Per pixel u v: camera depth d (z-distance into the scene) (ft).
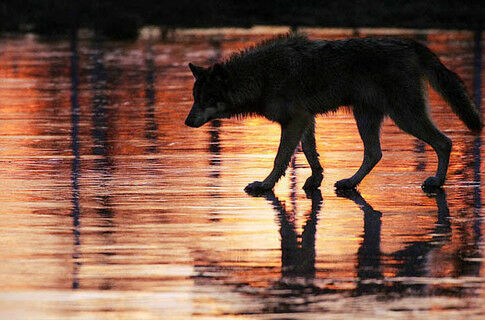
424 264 30.25
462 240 33.65
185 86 99.04
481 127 47.11
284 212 39.04
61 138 62.18
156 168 50.42
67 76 111.24
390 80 45.01
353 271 29.43
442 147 45.01
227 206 40.34
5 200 41.32
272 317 24.80
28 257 31.17
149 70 118.32
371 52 45.32
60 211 38.91
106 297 26.71
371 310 25.31
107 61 133.28
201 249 32.27
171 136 63.41
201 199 41.83
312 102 45.42
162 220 37.17
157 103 84.28
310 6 233.76
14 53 148.66
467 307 25.57
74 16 217.97
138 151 56.65
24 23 220.02
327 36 169.07
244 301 26.22
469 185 45.39
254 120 73.41
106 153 55.83
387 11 225.56
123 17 192.65
